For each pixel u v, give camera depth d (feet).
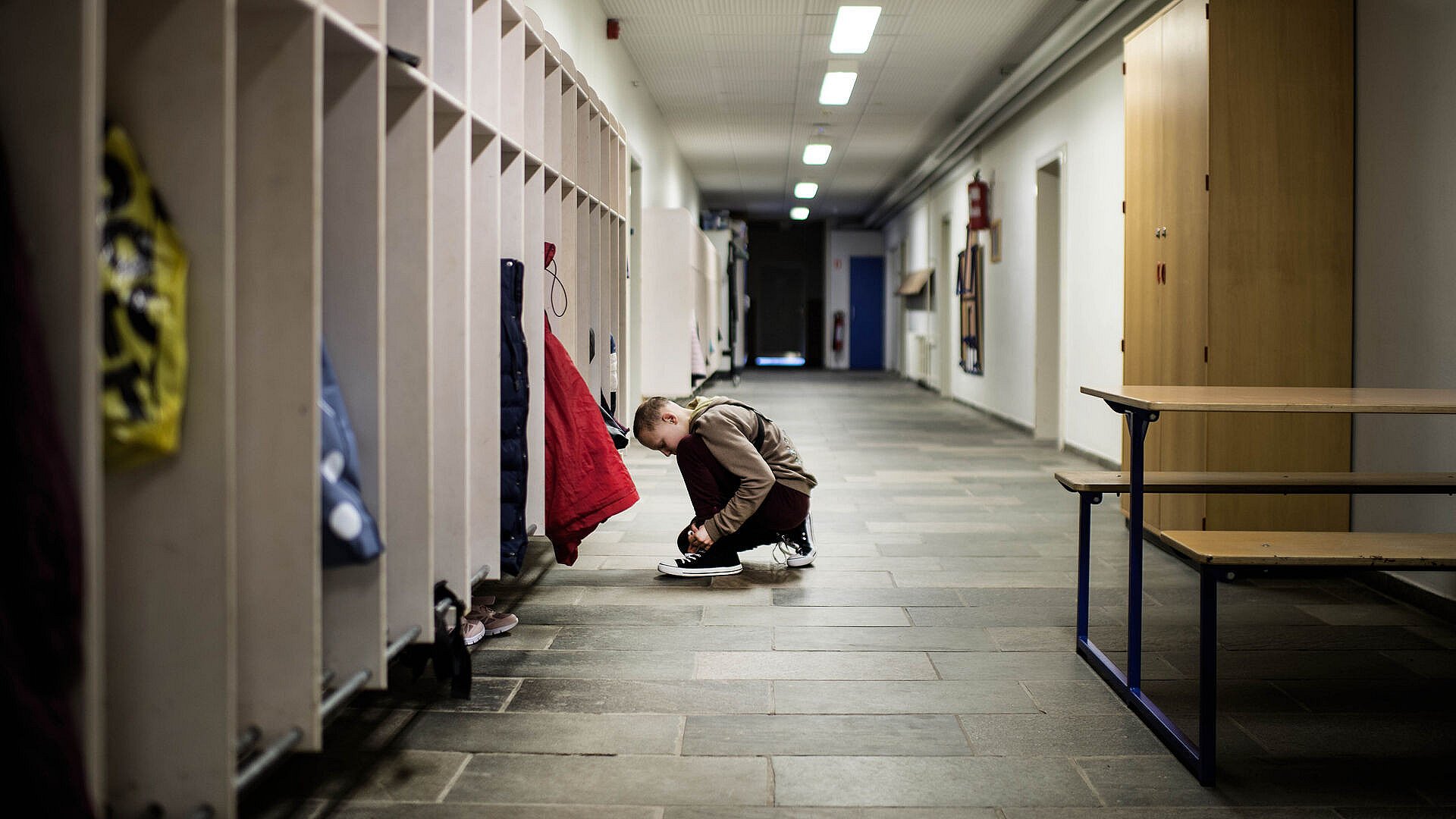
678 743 7.54
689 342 30.68
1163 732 7.61
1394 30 12.17
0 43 3.96
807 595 11.84
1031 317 29.09
